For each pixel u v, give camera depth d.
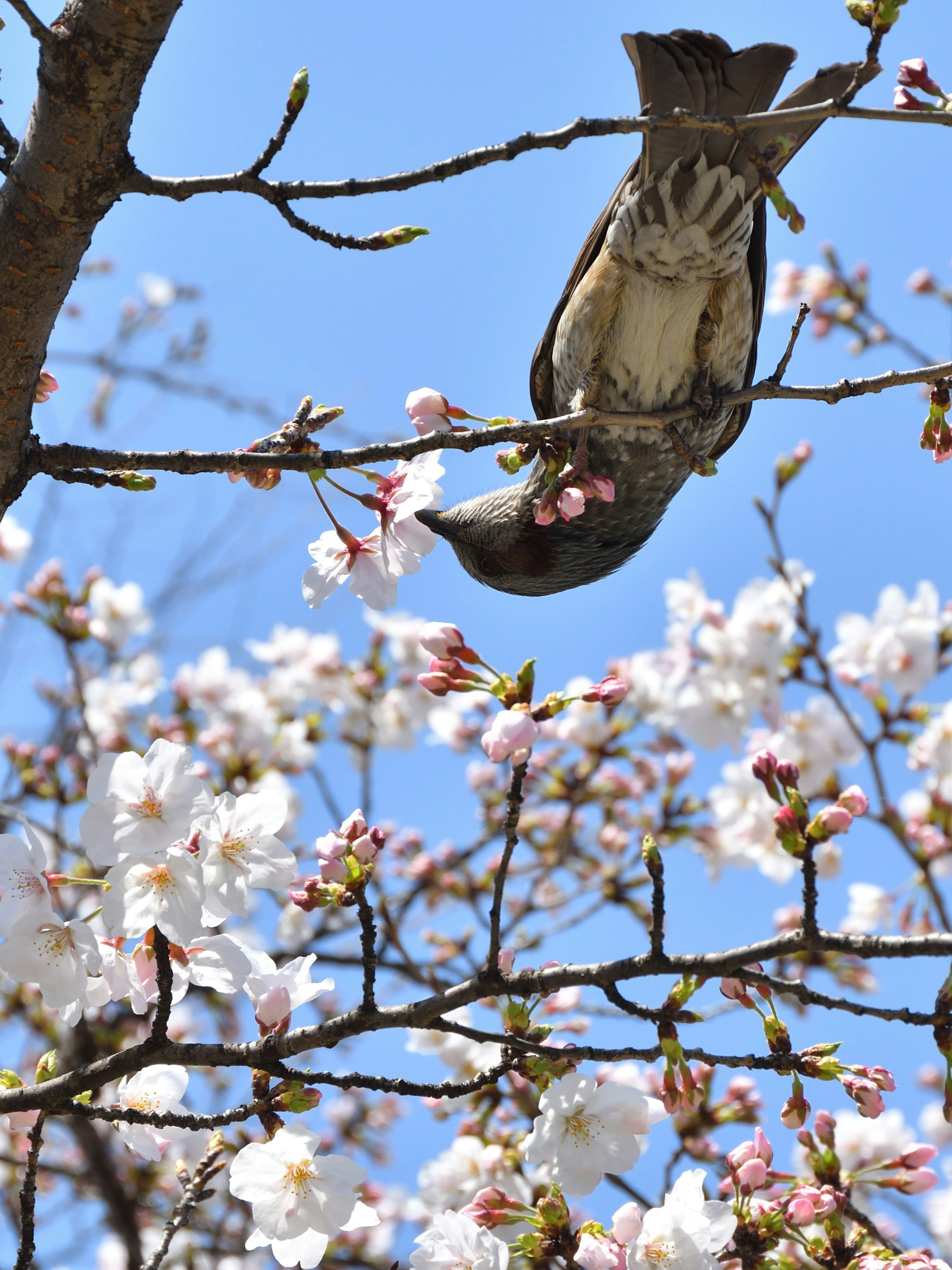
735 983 2.52
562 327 4.45
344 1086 2.43
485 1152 3.64
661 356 4.33
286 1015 2.52
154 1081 2.74
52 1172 5.27
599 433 4.60
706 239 3.89
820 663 5.39
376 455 2.68
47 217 2.58
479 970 2.42
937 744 5.27
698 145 3.58
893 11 2.28
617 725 6.06
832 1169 3.05
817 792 5.66
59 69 2.43
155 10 2.37
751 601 5.61
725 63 3.14
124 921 2.33
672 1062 2.30
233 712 6.31
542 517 3.10
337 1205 2.48
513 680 2.44
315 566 2.97
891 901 5.45
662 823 5.85
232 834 2.51
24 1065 6.12
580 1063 3.04
